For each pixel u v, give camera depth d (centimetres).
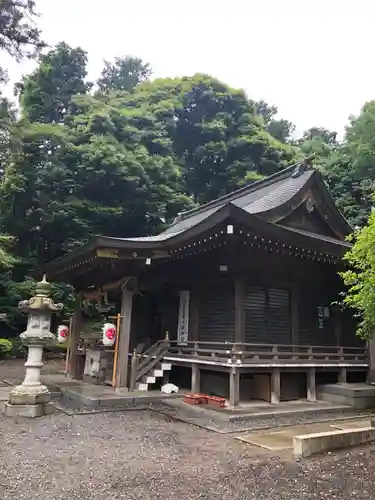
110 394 1046
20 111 3628
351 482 498
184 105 4184
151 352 1240
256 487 477
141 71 5744
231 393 960
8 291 2506
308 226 1400
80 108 3469
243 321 1092
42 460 558
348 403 1078
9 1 2155
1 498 424
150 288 1334
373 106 3188
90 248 1077
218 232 969
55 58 3669
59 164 2883
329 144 4353
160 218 3158
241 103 4234
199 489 467
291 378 1159
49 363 2191
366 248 811
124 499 430
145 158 3123
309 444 615
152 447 643
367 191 2719
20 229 2827
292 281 1220
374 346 1284
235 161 4012
